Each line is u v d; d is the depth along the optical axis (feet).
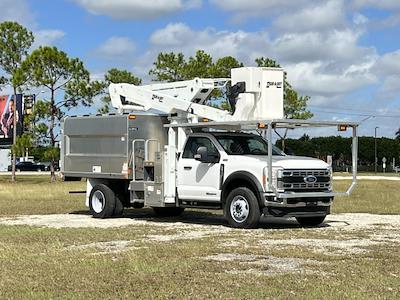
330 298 23.24
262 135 50.57
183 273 28.02
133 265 29.71
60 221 53.31
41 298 23.62
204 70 137.49
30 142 145.89
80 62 147.54
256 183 45.14
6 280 26.86
